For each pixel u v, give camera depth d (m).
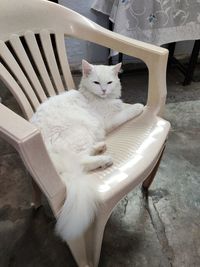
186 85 1.89
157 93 0.88
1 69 0.81
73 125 0.83
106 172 0.69
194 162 1.30
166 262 0.92
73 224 0.56
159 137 0.79
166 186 1.17
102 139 0.89
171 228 1.02
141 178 0.70
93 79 0.96
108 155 0.76
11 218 1.06
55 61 0.98
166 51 0.82
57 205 0.58
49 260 0.92
